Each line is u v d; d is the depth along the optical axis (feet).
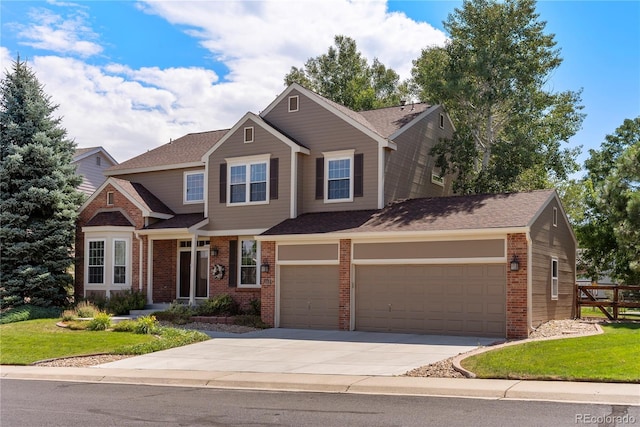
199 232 90.07
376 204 81.56
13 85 100.48
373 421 32.27
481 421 31.45
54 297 96.68
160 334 71.10
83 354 60.13
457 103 111.75
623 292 110.22
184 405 37.93
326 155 85.56
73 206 99.86
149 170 103.19
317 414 34.40
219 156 91.76
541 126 108.06
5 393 43.52
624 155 95.96
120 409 36.96
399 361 52.06
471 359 48.73
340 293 74.79
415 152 91.61
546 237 73.10
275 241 79.82
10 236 94.48
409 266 71.36
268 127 87.61
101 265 95.86
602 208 96.63
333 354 56.90
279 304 79.56
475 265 67.41
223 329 76.64
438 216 72.64
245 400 39.29
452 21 108.27
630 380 39.37
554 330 66.08
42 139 98.73
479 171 106.42
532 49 105.60
